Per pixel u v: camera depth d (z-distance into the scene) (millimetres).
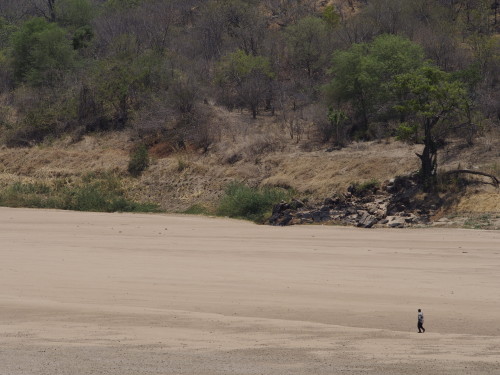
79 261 60250
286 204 99500
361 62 120812
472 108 111250
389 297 43781
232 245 72500
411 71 108125
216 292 45688
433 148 97750
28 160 137375
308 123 132500
